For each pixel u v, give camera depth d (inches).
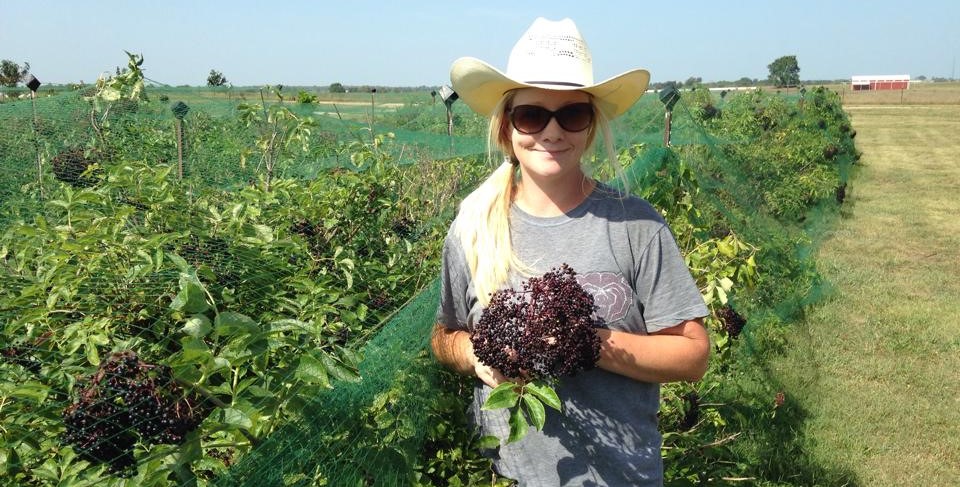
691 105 483.2
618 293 75.5
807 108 623.8
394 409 76.9
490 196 79.4
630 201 78.4
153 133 236.7
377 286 124.3
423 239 150.6
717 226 220.4
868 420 195.9
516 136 77.8
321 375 64.4
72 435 64.9
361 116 500.7
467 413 90.5
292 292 101.8
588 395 77.3
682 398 138.4
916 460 179.5
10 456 67.4
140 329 81.3
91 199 101.0
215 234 104.5
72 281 84.1
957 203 548.7
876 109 2065.7
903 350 245.4
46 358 80.0
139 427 64.0
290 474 61.3
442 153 276.7
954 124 1445.6
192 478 60.2
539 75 76.7
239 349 64.5
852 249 394.0
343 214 140.3
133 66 213.3
